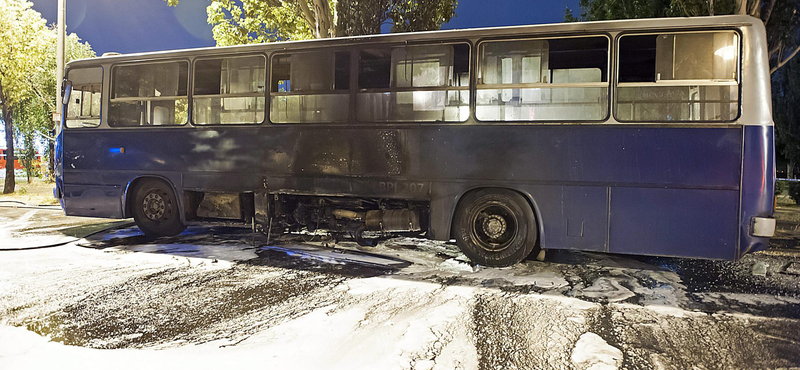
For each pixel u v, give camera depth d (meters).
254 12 17.75
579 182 6.32
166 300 5.23
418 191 6.95
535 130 6.46
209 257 7.38
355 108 7.30
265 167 7.79
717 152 5.88
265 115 7.81
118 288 5.69
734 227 5.84
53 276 6.22
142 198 8.90
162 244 8.39
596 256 7.57
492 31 6.73
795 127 22.45
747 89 5.84
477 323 4.52
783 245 9.07
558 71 6.55
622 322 4.57
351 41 7.35
